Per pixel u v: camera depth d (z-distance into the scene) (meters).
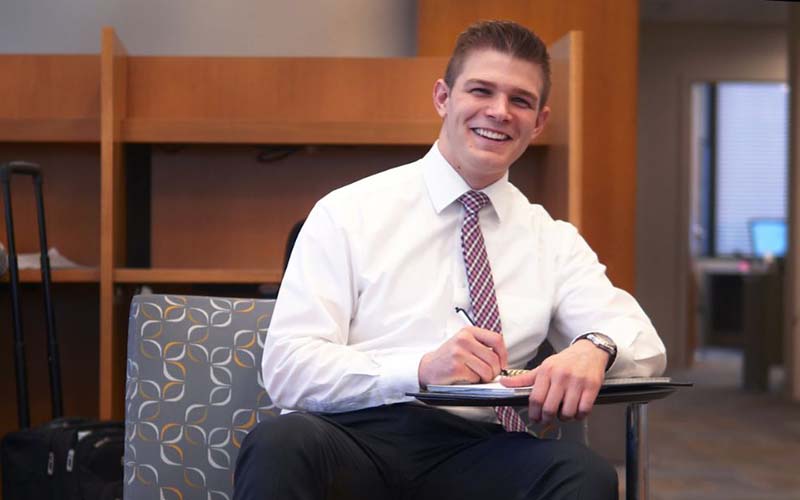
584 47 4.59
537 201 4.11
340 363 1.77
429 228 1.94
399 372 1.72
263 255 4.08
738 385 8.31
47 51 4.43
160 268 3.94
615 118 4.63
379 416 1.79
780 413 6.70
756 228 9.97
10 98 3.94
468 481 1.72
